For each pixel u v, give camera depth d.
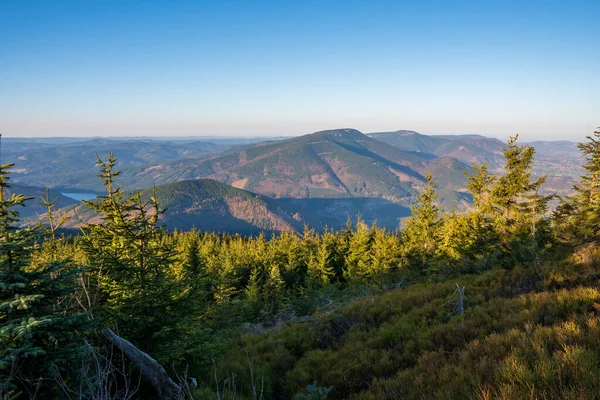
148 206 9.44
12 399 4.25
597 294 7.95
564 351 5.21
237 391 7.21
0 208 5.68
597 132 20.00
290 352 10.50
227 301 28.25
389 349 8.55
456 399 4.66
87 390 4.62
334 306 17.62
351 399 6.16
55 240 9.69
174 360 7.70
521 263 15.89
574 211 20.22
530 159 20.62
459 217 26.11
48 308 6.15
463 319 9.17
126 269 8.42
